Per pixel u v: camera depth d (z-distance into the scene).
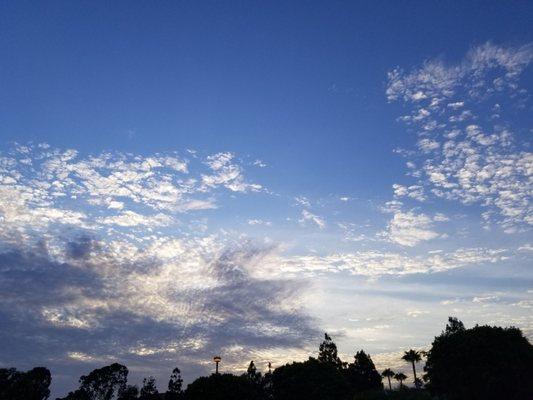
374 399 56.00
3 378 77.19
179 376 88.62
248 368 75.06
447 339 44.38
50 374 83.06
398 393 56.91
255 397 46.59
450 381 42.25
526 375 38.75
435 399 50.75
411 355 98.69
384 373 106.31
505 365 38.72
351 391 51.22
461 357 41.56
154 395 92.50
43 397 80.81
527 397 38.34
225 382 45.53
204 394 44.56
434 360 45.09
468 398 40.34
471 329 43.91
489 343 40.72
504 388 38.38
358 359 80.44
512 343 40.69
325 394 48.38
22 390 76.62
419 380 96.19
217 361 47.66
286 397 49.75
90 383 94.94
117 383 96.00
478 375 39.78
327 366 52.16
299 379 49.81
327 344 81.25
